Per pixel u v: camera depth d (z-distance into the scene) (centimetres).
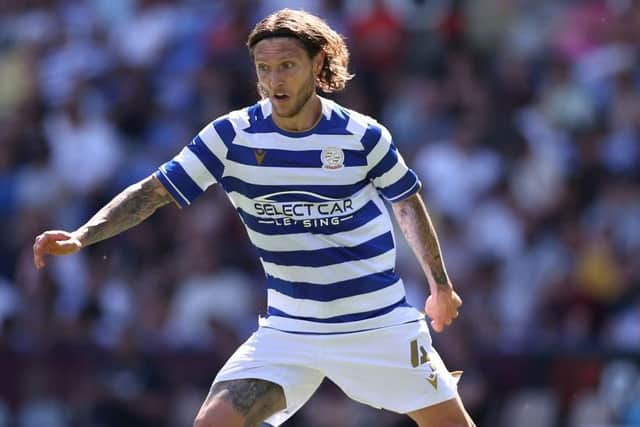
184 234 4206
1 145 4753
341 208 1941
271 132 1934
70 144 4659
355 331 1966
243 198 1962
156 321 4028
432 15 4822
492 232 4156
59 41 5144
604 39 4759
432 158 4341
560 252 4125
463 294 3950
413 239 2006
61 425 3859
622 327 3938
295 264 1958
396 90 4616
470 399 3628
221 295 4038
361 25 4728
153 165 4512
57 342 3931
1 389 3931
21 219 4475
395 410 2014
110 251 4166
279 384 1956
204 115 4603
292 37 1897
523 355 3666
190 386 3822
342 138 1933
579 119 4512
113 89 4866
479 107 4506
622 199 4228
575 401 3641
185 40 4888
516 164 4350
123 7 5150
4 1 5481
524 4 4866
